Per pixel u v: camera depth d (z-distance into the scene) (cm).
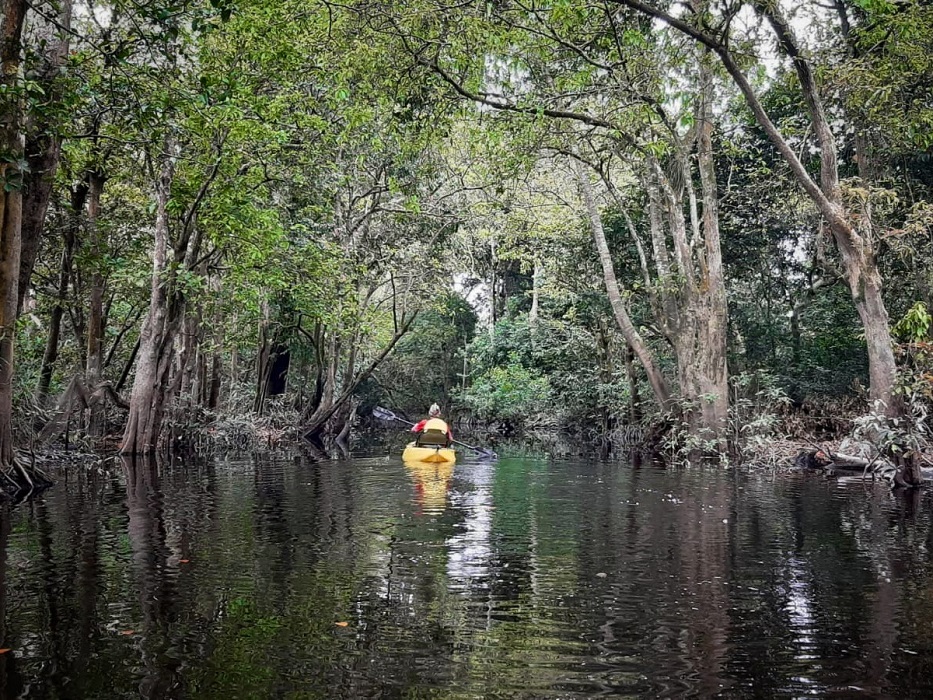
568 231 2300
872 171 1625
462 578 512
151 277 1606
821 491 1041
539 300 3534
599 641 383
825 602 457
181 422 1762
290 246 1706
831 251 1870
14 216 951
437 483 1103
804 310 2080
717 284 1645
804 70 1159
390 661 351
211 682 323
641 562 568
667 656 361
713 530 712
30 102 846
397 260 2328
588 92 1266
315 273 1808
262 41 1259
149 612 423
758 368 2050
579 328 2567
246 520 746
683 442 1680
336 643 375
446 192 2417
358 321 2109
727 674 338
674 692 317
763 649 371
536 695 312
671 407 1802
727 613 432
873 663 353
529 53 1279
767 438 1544
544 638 386
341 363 3117
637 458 1656
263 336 2362
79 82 917
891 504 905
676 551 611
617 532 698
